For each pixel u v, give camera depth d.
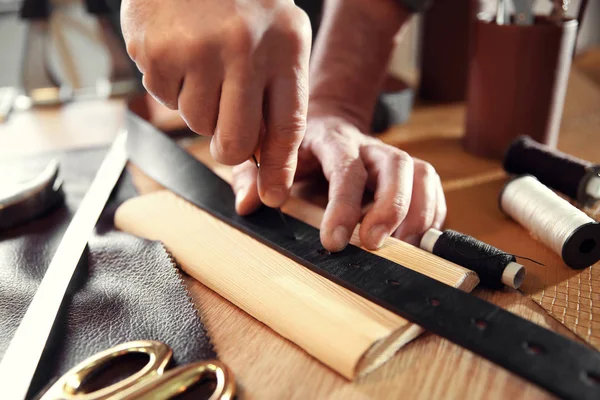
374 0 0.69
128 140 0.74
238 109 0.36
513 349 0.31
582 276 0.43
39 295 0.39
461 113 0.91
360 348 0.33
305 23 0.37
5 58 1.81
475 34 0.68
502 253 0.41
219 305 0.42
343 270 0.41
